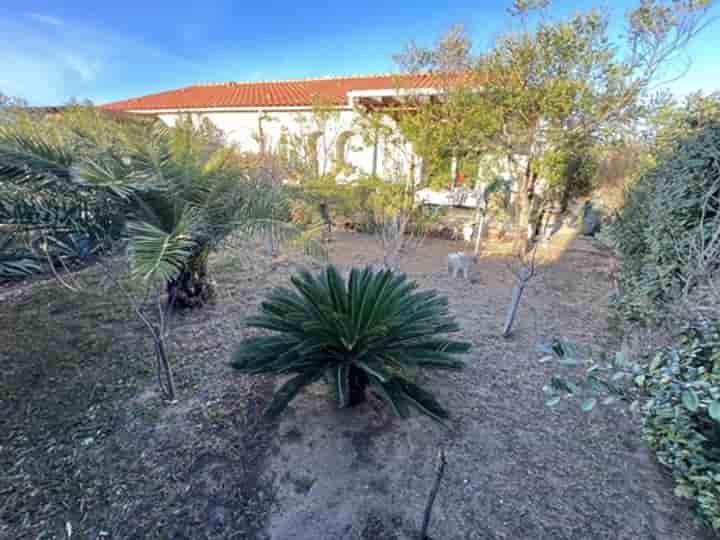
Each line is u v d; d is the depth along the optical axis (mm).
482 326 4859
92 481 2383
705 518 1987
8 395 3270
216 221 3598
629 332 4320
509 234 10070
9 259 5992
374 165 9094
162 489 2336
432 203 8859
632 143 7340
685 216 3990
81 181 2461
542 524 2113
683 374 1969
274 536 2064
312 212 5219
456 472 2486
